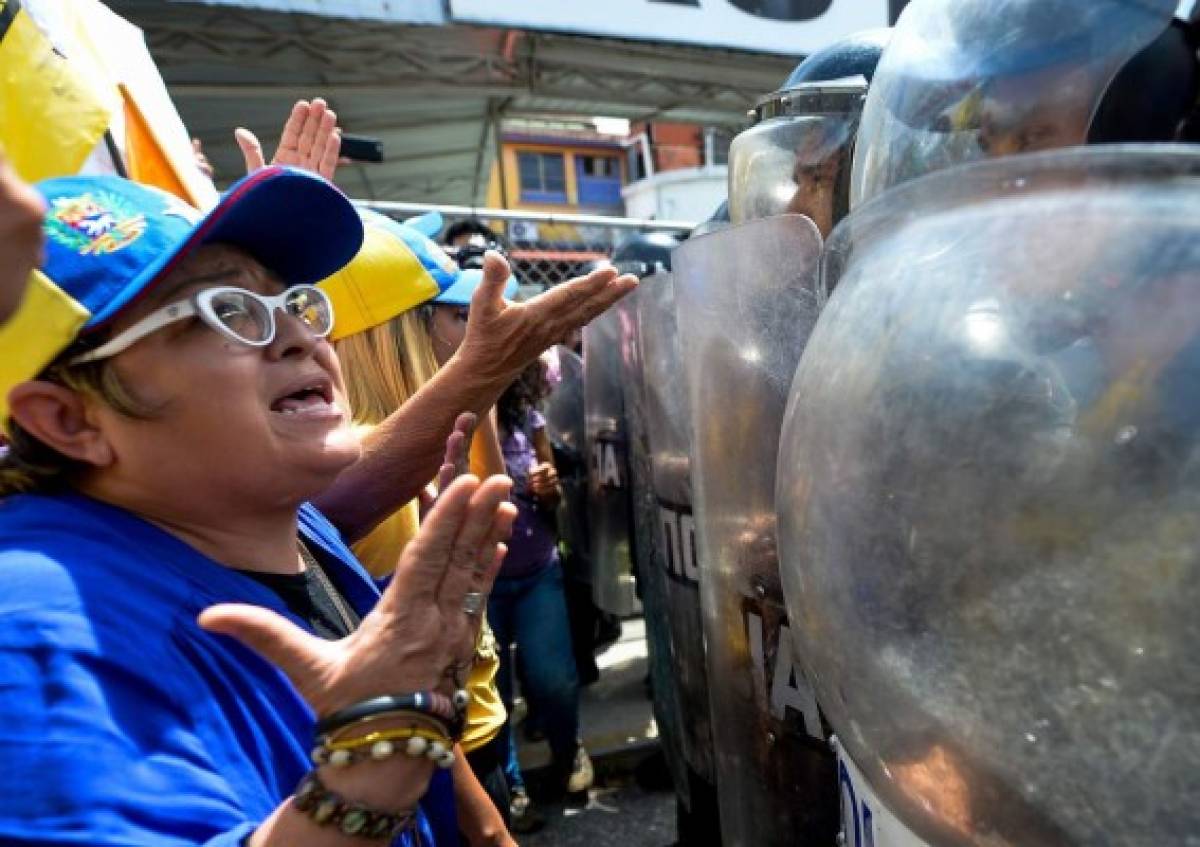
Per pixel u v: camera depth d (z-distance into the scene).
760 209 1.43
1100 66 0.77
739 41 5.46
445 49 5.93
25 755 0.64
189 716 0.74
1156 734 0.54
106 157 1.45
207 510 0.93
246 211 0.90
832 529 0.69
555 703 3.10
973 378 0.60
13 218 0.65
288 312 0.97
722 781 1.54
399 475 1.51
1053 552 0.56
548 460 3.21
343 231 1.05
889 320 0.67
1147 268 0.56
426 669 0.71
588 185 28.97
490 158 10.60
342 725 0.68
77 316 0.80
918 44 0.94
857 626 0.68
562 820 3.04
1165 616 0.53
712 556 1.43
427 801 1.16
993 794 0.62
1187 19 0.78
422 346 1.95
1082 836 0.58
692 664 2.04
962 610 0.60
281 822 0.69
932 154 0.88
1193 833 0.54
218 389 0.88
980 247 0.63
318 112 2.04
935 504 0.60
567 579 4.01
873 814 0.91
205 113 6.76
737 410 1.30
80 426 0.88
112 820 0.64
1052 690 0.57
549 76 6.49
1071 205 0.60
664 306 1.96
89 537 0.82
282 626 0.69
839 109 1.35
